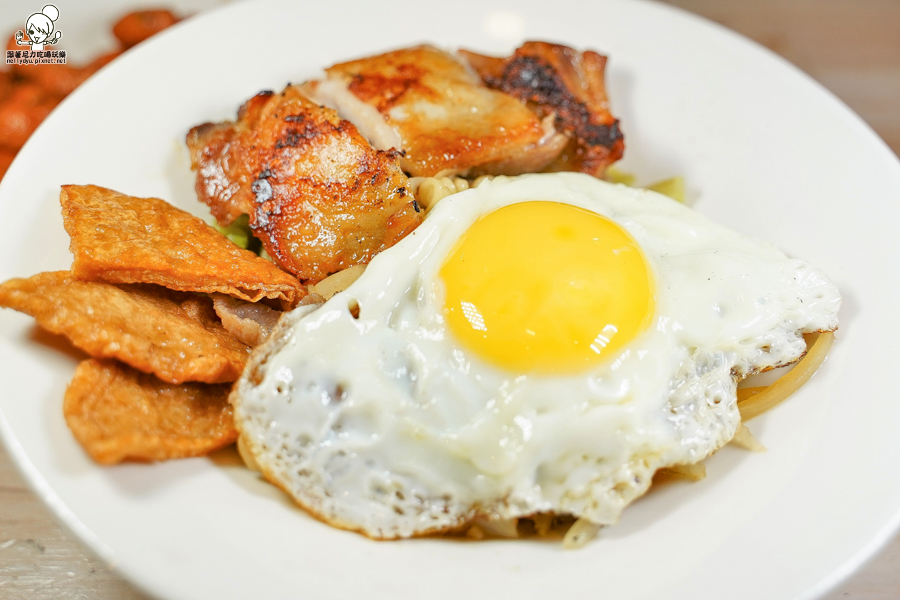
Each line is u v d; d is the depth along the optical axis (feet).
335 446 0.58
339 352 0.60
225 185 0.70
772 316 0.63
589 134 0.74
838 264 0.67
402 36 0.84
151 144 0.74
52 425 0.54
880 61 1.00
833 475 0.56
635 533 0.56
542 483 0.58
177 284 0.62
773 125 0.77
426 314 0.61
